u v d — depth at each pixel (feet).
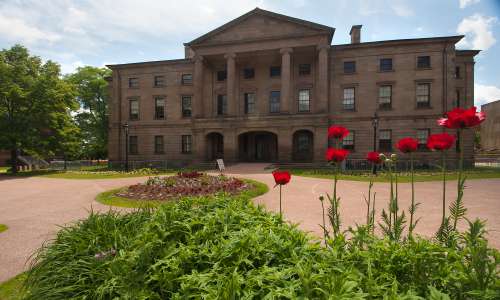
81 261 10.21
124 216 15.72
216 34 103.09
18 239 20.11
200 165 95.86
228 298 6.85
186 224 11.85
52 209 29.94
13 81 88.22
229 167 86.89
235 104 111.45
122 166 115.24
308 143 106.63
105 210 28.91
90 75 157.48
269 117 94.27
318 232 20.17
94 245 12.00
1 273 14.47
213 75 113.70
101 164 145.38
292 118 92.43
